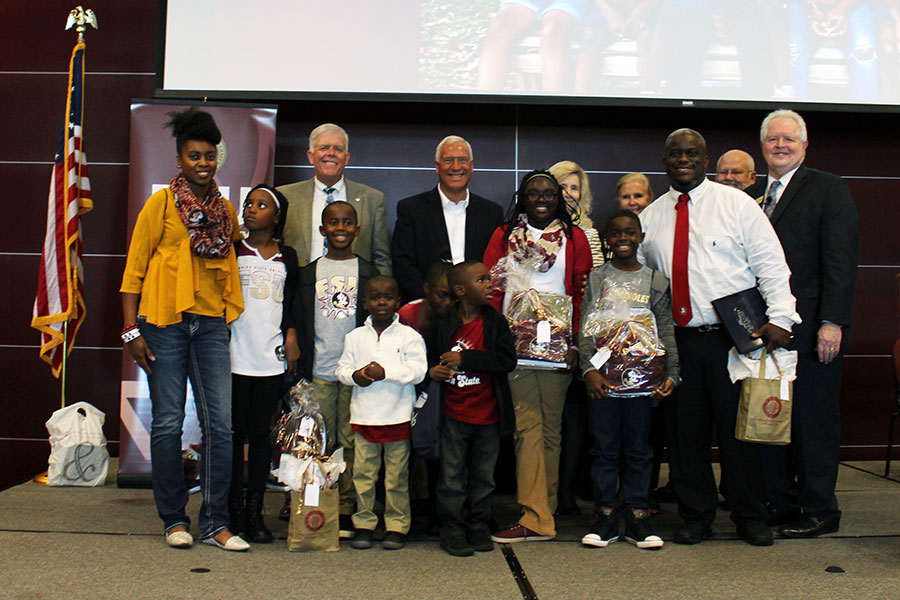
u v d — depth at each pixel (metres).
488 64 4.95
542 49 4.96
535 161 5.14
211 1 4.87
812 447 3.48
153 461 3.16
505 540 3.33
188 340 3.17
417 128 5.11
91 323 5.12
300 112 5.08
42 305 4.40
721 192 3.40
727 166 4.36
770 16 5.00
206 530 3.20
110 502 3.97
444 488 3.24
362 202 4.10
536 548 3.26
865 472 4.91
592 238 3.94
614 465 3.35
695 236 3.37
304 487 3.16
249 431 3.35
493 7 4.95
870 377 5.26
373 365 3.20
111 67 5.17
